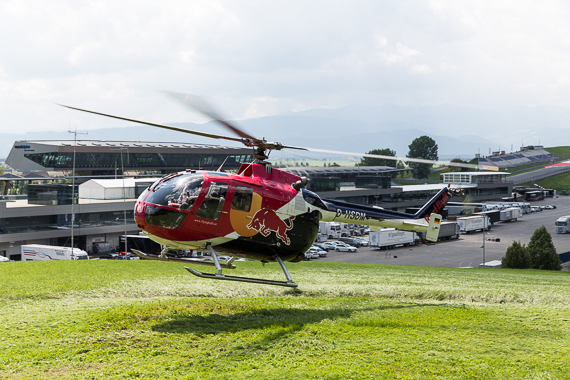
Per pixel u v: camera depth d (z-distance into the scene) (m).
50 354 10.69
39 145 111.81
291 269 30.55
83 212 74.56
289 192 15.05
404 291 21.11
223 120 12.71
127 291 18.66
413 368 10.60
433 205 21.02
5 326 12.58
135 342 11.75
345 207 17.59
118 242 78.75
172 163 129.50
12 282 19.38
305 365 10.66
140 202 13.73
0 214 66.62
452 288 22.77
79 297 17.62
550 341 12.69
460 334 13.20
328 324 13.84
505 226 111.12
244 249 14.45
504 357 11.35
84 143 125.62
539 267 50.16
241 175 14.66
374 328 13.58
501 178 156.62
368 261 68.81
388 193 118.56
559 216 127.50
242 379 9.74
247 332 12.87
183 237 13.51
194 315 14.24
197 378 9.77
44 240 71.88
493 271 38.00
